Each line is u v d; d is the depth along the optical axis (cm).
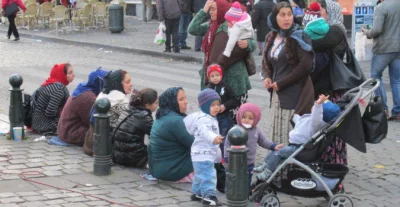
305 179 761
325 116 758
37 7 3297
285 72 836
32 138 1092
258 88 1678
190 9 2428
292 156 757
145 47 2531
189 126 785
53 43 2839
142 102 933
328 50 873
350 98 773
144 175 888
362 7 1962
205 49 988
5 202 758
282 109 844
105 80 994
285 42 824
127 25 3453
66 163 945
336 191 764
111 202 774
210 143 764
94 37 2925
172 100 852
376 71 1277
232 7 927
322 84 893
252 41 936
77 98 1032
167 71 1997
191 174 870
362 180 908
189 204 778
